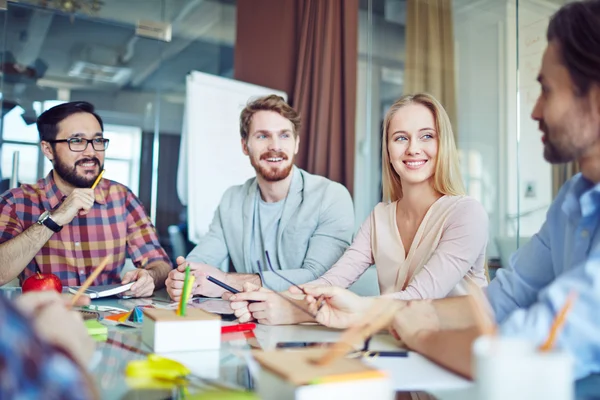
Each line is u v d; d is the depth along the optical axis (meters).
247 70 3.21
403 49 3.47
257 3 3.18
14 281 2.09
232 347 0.81
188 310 0.89
